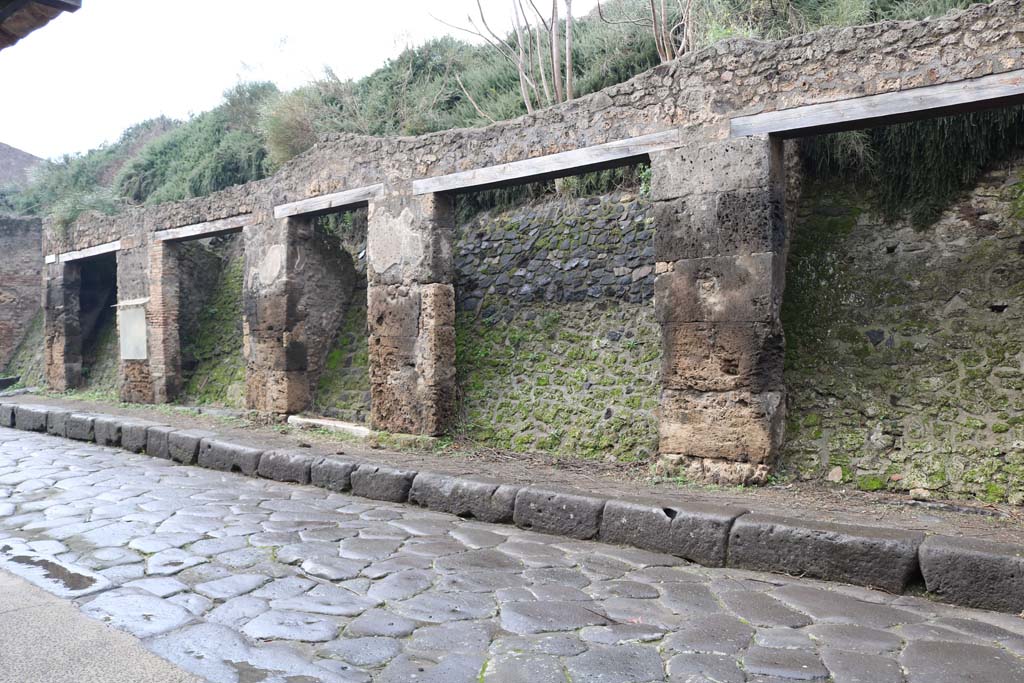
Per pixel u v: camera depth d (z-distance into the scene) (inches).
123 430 343.3
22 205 860.0
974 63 189.2
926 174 237.6
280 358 380.8
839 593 147.0
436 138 308.3
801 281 244.7
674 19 393.7
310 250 391.2
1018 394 201.0
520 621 130.3
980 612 136.6
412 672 109.6
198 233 442.6
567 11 370.9
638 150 244.8
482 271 344.5
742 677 107.5
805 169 262.8
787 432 226.5
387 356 322.7
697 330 228.7
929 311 221.8
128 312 498.0
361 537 187.0
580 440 275.4
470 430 305.7
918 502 197.3
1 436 391.2
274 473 270.8
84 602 138.0
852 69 206.1
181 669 110.0
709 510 173.0
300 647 118.7
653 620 131.2
